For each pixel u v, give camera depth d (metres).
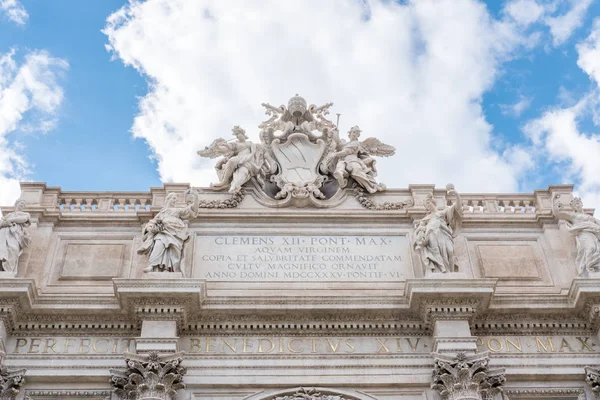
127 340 24.36
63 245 26.94
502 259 27.22
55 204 28.09
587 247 26.12
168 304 24.03
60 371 23.47
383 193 28.86
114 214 27.67
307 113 30.80
